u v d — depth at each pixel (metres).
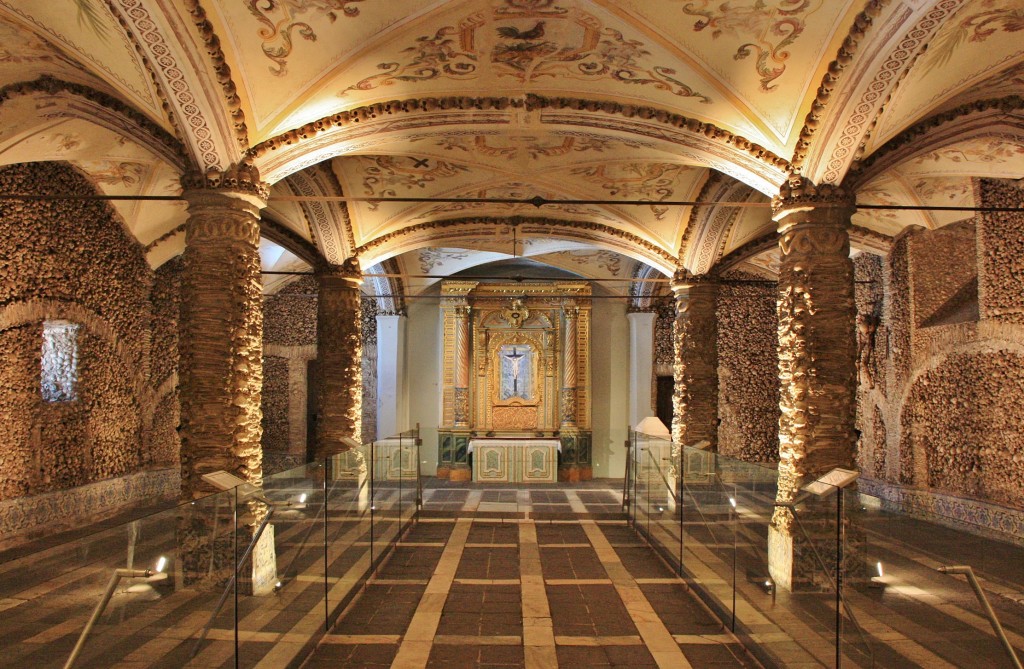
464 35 6.34
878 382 12.95
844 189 7.15
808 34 6.16
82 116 7.19
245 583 4.32
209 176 6.73
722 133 7.27
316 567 5.83
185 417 6.73
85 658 2.93
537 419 17.42
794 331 7.19
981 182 10.06
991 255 10.05
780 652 5.15
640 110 7.36
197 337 6.72
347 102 7.02
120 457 11.54
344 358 11.80
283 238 11.35
